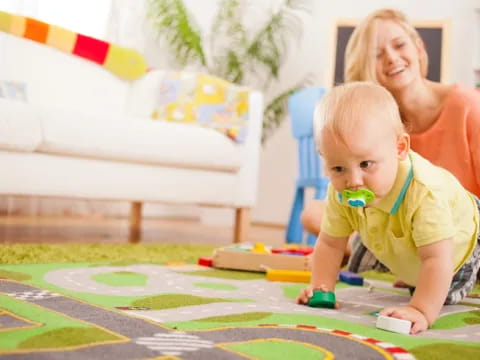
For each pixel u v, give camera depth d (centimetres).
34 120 155
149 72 245
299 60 324
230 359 56
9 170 153
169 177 191
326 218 99
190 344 61
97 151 170
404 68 140
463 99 137
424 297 83
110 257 142
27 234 190
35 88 218
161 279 113
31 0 279
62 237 189
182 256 157
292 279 122
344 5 315
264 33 318
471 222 97
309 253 140
